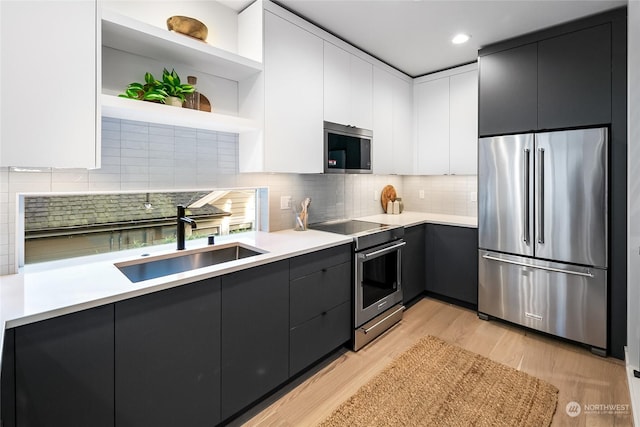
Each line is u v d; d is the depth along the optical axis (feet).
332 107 8.42
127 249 6.15
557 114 7.91
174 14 6.38
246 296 5.49
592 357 7.45
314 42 7.85
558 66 7.86
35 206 5.09
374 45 9.11
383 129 10.33
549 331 8.18
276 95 7.05
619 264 7.28
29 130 3.89
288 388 6.46
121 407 4.11
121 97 5.07
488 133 9.09
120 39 5.30
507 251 8.81
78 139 4.25
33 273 4.81
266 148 6.90
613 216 7.32
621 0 6.77
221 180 7.30
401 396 6.14
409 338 8.42
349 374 6.89
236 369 5.41
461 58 10.04
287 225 8.84
